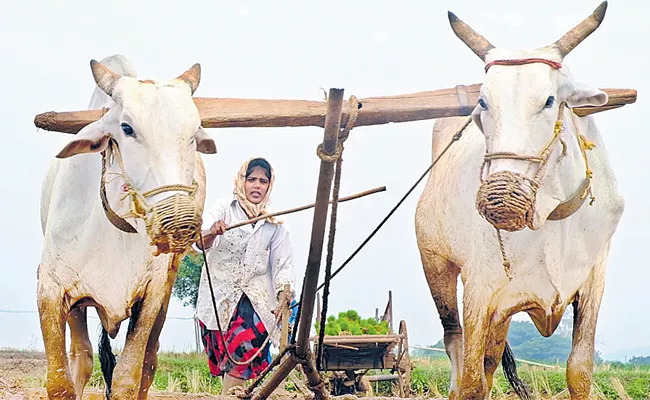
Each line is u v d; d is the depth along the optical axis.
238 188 7.72
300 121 5.71
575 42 5.84
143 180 5.43
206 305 7.73
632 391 10.98
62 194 6.29
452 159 7.04
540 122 5.49
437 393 11.73
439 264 7.42
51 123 5.80
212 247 7.70
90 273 6.18
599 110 6.18
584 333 6.29
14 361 13.05
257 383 5.94
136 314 6.23
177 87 5.61
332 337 10.41
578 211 6.15
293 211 6.18
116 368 6.12
